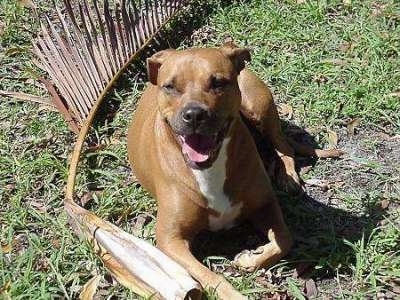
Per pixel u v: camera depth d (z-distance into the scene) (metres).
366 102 1.81
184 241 1.39
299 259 1.40
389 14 2.12
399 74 1.89
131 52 2.02
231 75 1.33
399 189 1.58
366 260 1.38
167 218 1.38
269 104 1.64
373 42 2.00
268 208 1.44
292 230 1.49
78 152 1.66
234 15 2.20
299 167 1.66
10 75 2.03
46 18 2.05
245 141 1.38
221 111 1.30
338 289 1.35
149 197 1.58
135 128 1.59
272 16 2.15
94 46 1.97
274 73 1.94
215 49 1.37
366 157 1.69
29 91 1.97
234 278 1.36
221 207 1.39
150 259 1.29
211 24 2.20
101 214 1.54
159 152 1.40
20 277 1.39
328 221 1.50
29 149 1.76
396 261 1.37
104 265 1.37
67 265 1.42
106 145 1.75
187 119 1.27
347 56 1.99
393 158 1.68
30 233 1.51
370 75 1.89
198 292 1.24
